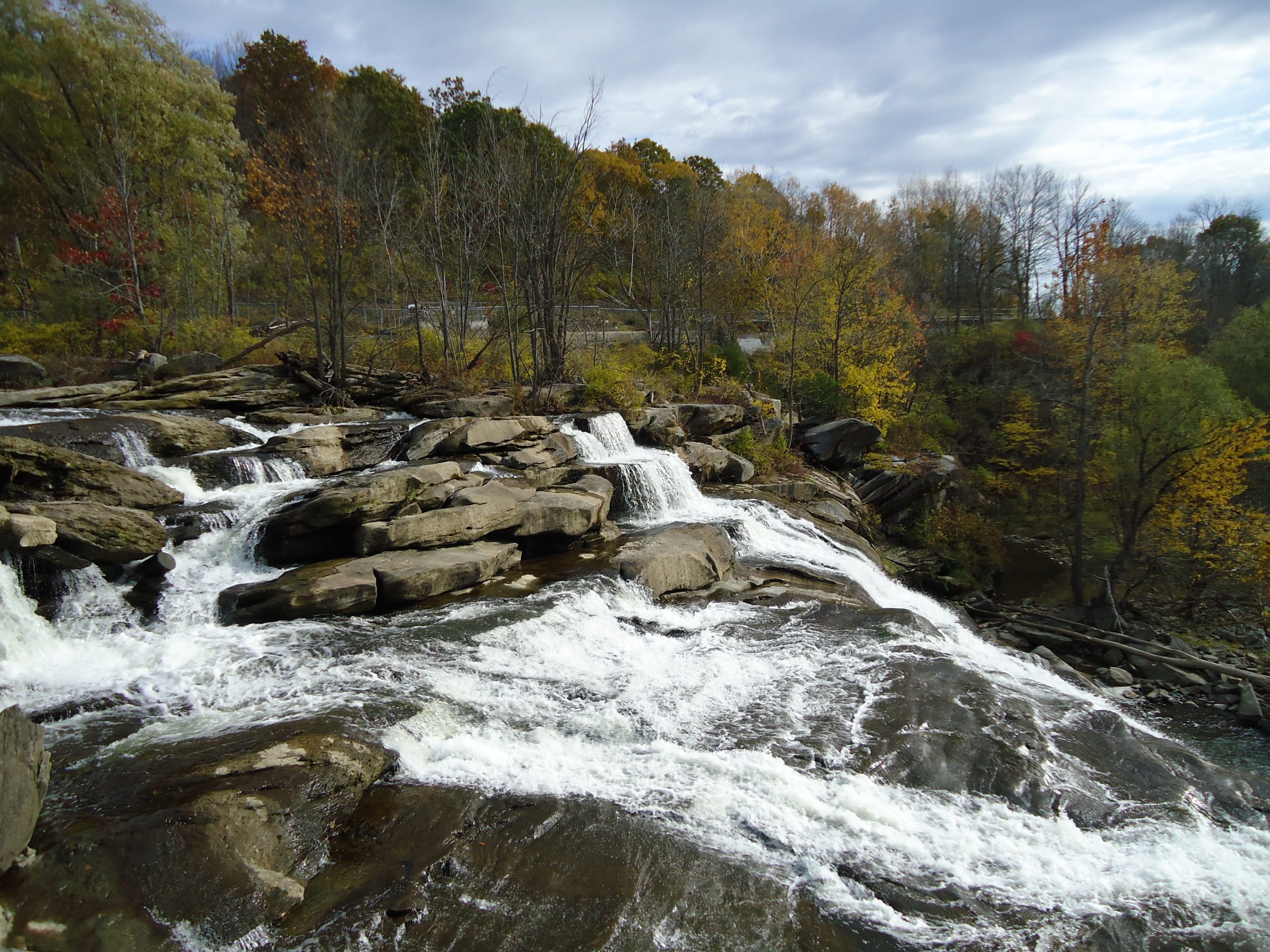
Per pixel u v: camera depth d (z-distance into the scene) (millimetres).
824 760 7992
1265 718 15180
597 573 12945
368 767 6859
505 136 28578
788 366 34938
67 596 9586
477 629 10203
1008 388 40906
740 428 27375
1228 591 23844
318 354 21391
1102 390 25750
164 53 31125
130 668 8664
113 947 4766
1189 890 6508
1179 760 8922
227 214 31344
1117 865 6797
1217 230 56188
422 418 20734
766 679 10000
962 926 5797
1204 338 44594
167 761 6645
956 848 6789
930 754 8297
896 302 37344
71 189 29828
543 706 8680
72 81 28438
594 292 41656
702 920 5562
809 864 6328
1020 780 7973
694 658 10562
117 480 12008
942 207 65375
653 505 18438
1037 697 10219
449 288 30594
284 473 14641
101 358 24188
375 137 34000
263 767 6500
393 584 10898
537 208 25453
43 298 29000
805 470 27156
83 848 5375
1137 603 23812
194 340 25719
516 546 13508
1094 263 29312
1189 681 17469
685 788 7238
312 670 8789
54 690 8133
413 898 5488
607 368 25766
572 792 7027
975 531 27266
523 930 5297
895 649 11172
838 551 18484
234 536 11609
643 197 46844
